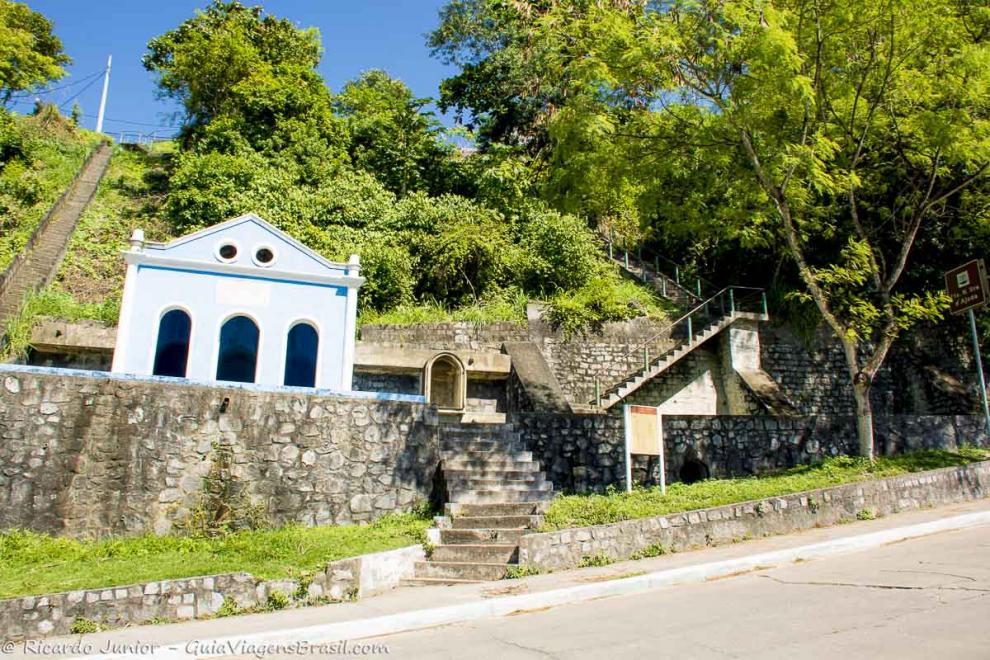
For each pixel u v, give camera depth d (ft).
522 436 49.39
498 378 65.36
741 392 68.23
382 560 31.83
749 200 56.85
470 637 23.39
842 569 29.68
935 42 48.91
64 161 101.19
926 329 75.25
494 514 38.93
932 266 72.54
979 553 30.71
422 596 29.48
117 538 35.32
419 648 22.43
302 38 128.47
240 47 108.88
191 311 49.21
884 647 19.10
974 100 49.44
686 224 57.00
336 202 86.07
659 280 87.25
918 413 71.97
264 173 87.30
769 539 36.78
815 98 50.75
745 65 49.14
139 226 87.25
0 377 35.45
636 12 51.03
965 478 46.65
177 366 48.39
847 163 55.26
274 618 26.58
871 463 48.67
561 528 35.37
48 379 36.29
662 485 43.11
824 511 39.99
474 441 46.65
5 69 111.34
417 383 62.64
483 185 93.25
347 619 25.45
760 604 24.88
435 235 81.46
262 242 52.08
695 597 26.78
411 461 42.75
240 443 39.06
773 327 72.59
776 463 54.08
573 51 53.78
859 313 59.41
